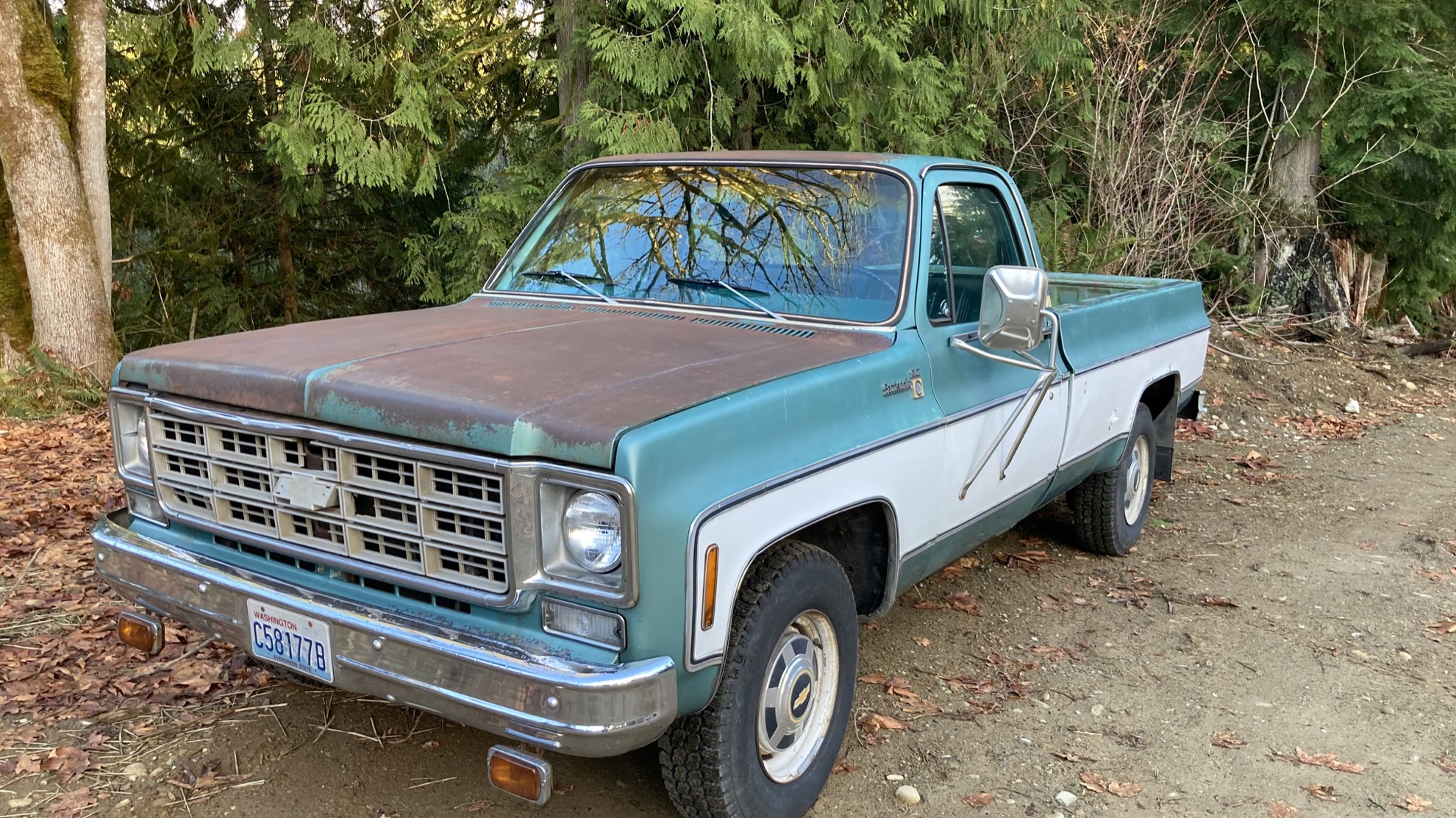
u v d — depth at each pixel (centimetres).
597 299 391
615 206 420
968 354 377
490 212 923
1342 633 478
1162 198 1152
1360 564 570
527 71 1049
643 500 238
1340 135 1265
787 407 286
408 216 1290
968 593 511
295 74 977
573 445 240
